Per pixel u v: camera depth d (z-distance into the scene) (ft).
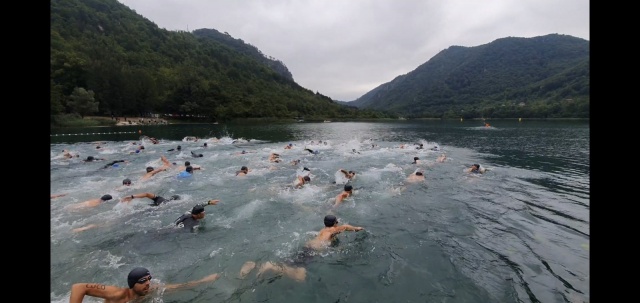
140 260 19.75
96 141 95.14
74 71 194.90
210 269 18.63
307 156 64.49
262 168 50.67
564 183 39.47
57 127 157.07
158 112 235.81
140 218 27.35
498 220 26.25
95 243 22.20
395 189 36.73
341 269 18.63
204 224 25.96
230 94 300.40
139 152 70.79
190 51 444.55
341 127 189.47
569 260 18.95
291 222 26.53
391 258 19.88
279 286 16.85
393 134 130.72
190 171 45.32
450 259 19.49
